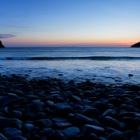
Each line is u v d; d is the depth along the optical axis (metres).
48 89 9.02
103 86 10.39
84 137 3.68
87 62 27.12
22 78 13.36
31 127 4.01
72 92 8.17
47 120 4.38
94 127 3.99
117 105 6.27
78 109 5.38
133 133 3.92
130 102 6.34
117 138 3.65
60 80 12.72
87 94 7.65
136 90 9.38
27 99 6.24
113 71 17.41
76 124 4.36
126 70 18.12
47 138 3.66
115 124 4.36
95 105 5.70
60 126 4.23
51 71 17.33
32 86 9.80
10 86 9.20
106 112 5.05
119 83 12.07
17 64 23.81
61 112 5.03
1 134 3.51
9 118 4.24
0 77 13.15
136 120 4.41
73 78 13.74
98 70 18.05
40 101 5.85
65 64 23.95
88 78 13.76
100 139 3.57
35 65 22.62
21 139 3.36
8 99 5.91
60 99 6.34
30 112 4.91
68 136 3.77
